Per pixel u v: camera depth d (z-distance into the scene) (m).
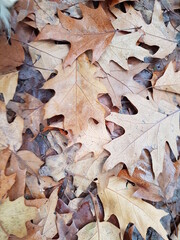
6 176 0.28
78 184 0.33
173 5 0.38
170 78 0.36
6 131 0.30
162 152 0.35
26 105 0.31
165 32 0.37
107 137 0.33
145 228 0.34
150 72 0.37
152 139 0.35
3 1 0.30
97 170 0.34
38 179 0.32
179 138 0.38
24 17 0.31
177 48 0.38
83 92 0.32
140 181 0.35
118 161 0.33
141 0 0.37
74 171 0.33
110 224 0.34
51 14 0.32
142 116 0.34
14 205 0.29
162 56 0.36
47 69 0.32
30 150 0.32
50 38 0.31
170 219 0.38
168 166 0.36
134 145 0.34
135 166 0.34
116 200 0.34
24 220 0.29
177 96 0.37
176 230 0.38
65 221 0.33
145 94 0.35
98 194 0.34
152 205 0.36
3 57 0.30
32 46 0.32
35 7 0.32
